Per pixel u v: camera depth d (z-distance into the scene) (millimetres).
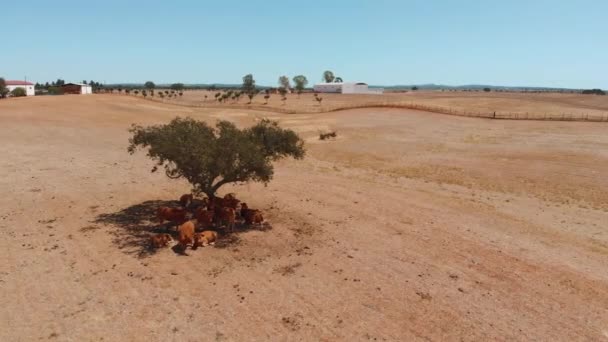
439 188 28375
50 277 13969
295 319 11906
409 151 41625
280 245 17344
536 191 27453
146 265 15086
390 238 18500
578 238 19125
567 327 11859
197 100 120625
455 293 13656
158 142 17984
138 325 11391
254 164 18328
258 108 84188
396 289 13828
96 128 51094
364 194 26109
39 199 22641
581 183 28750
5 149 36000
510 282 14508
